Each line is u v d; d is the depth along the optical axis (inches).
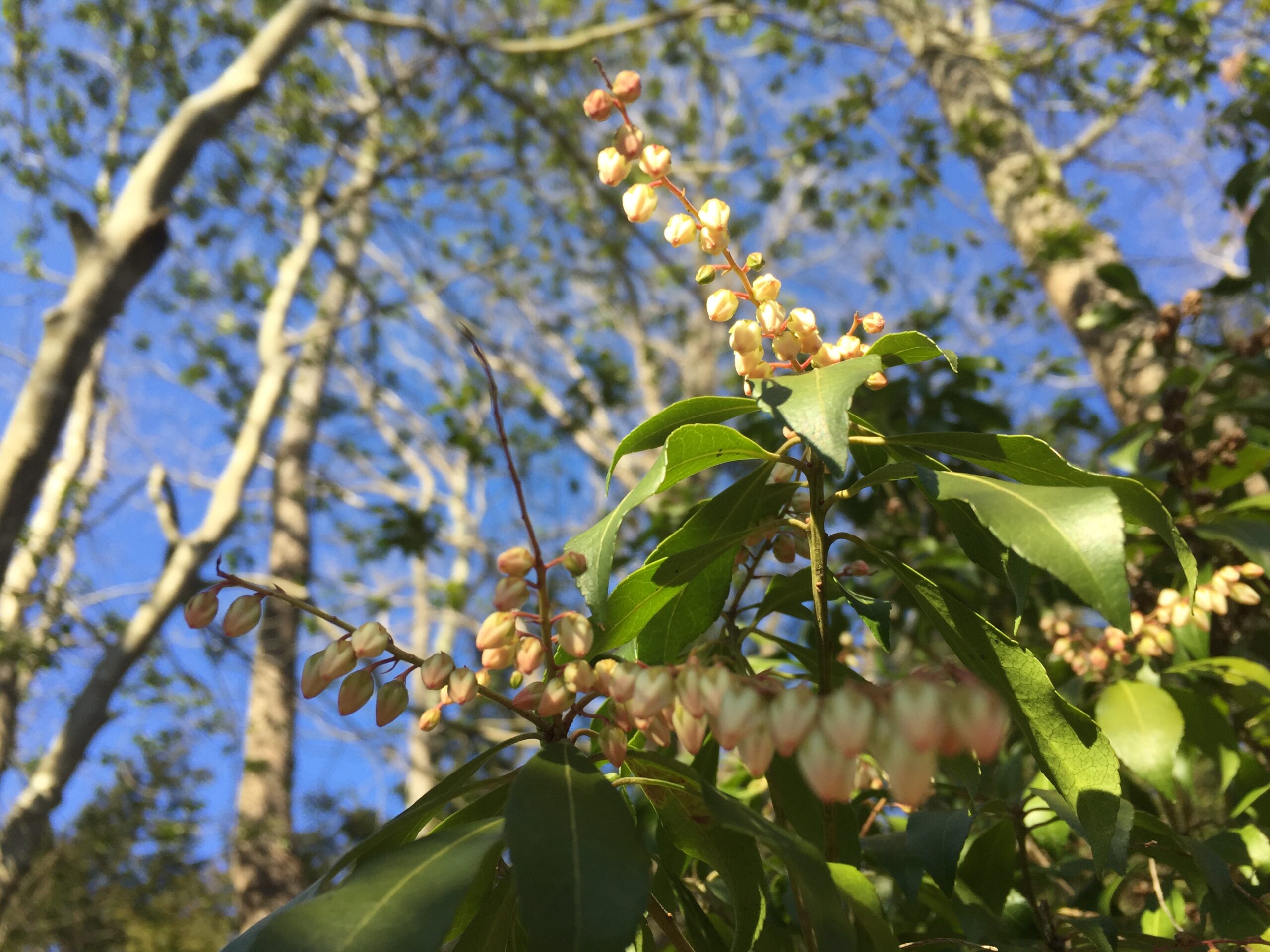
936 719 26.9
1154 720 70.8
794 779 50.4
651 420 45.0
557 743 36.9
